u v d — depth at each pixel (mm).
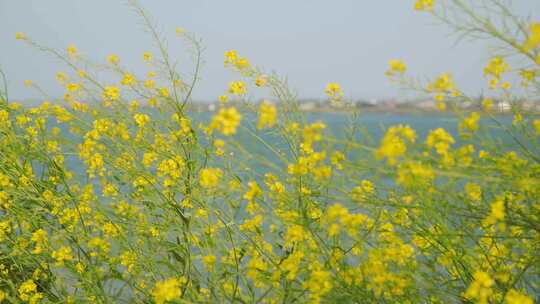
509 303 2012
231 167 3107
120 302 3359
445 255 2549
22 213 3326
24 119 3561
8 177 3355
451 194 2209
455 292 2652
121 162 3508
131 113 3660
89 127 3639
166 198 3305
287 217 2510
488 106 2480
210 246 3127
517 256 2561
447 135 2072
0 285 3439
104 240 3281
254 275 2605
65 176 3623
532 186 2146
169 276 3229
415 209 2496
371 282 2383
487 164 2387
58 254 3107
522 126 2473
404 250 2471
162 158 3551
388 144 1823
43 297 3357
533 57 1970
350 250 2537
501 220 2248
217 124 1852
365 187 2580
